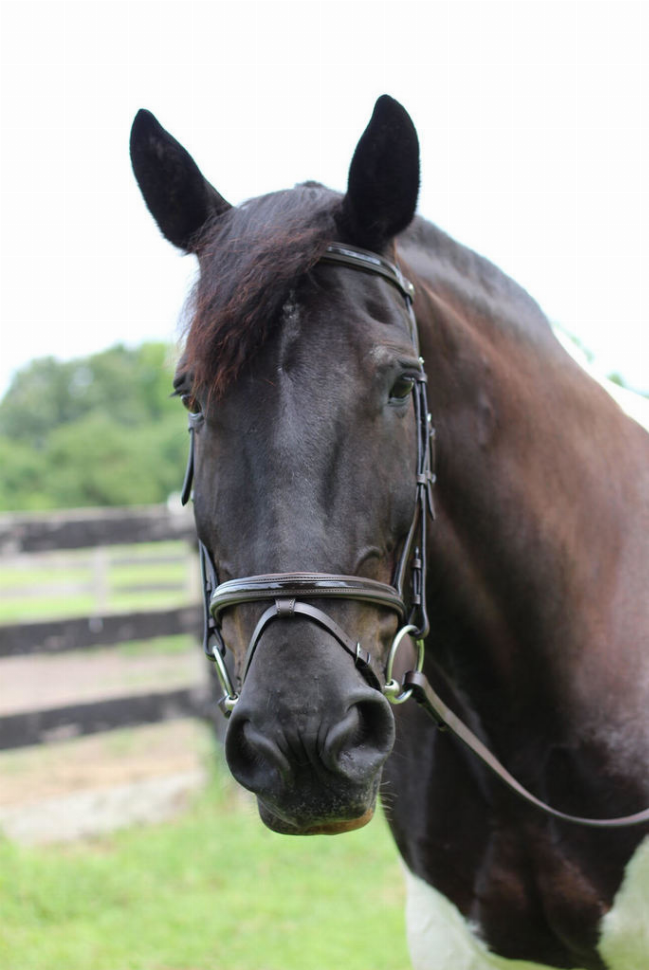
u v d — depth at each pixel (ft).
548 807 5.66
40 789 17.94
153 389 128.77
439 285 6.08
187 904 13.21
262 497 4.58
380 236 5.20
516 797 5.98
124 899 13.41
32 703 23.06
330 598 4.51
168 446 100.32
